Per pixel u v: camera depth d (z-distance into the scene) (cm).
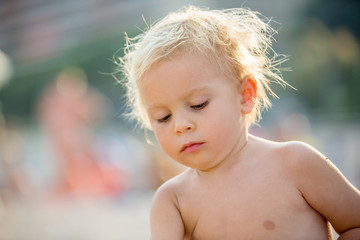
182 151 185
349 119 1138
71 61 1858
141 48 199
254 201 183
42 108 1001
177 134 184
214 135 183
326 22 1905
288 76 1873
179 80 182
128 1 1666
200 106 184
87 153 908
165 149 190
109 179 884
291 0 1745
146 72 187
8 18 1938
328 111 1820
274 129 818
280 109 981
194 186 195
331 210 184
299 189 184
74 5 1847
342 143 926
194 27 196
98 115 999
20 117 1886
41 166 1070
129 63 232
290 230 179
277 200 182
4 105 1973
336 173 186
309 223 181
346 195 184
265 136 813
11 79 1942
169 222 192
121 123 1390
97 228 539
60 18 1888
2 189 841
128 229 524
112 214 650
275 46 1773
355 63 2002
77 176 894
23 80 1964
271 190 184
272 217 180
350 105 1922
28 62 1947
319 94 1941
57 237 489
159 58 185
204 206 189
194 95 183
